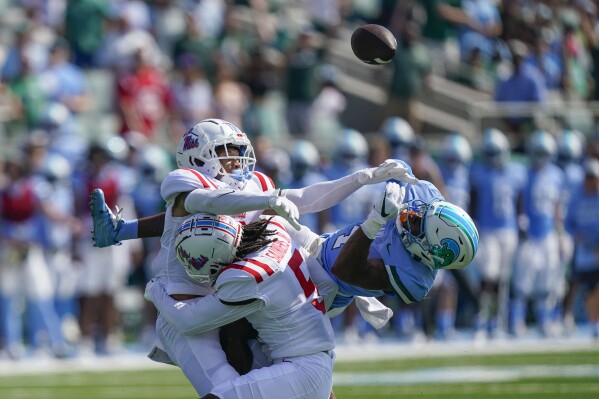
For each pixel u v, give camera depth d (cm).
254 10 5428
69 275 4056
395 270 1822
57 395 3077
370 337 4247
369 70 5278
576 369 3319
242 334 1845
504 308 4288
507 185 4244
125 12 4928
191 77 4747
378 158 4331
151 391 3119
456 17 5266
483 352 3853
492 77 5288
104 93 4916
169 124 4738
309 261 1858
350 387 3066
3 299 4012
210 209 1745
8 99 4603
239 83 5078
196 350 1802
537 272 4278
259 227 1803
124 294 4562
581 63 5172
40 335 4044
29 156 4069
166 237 1842
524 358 3638
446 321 4209
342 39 5475
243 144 1859
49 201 4028
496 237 4228
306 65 4891
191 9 5278
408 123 4834
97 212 1903
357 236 1781
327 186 1861
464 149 4288
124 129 4638
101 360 3969
